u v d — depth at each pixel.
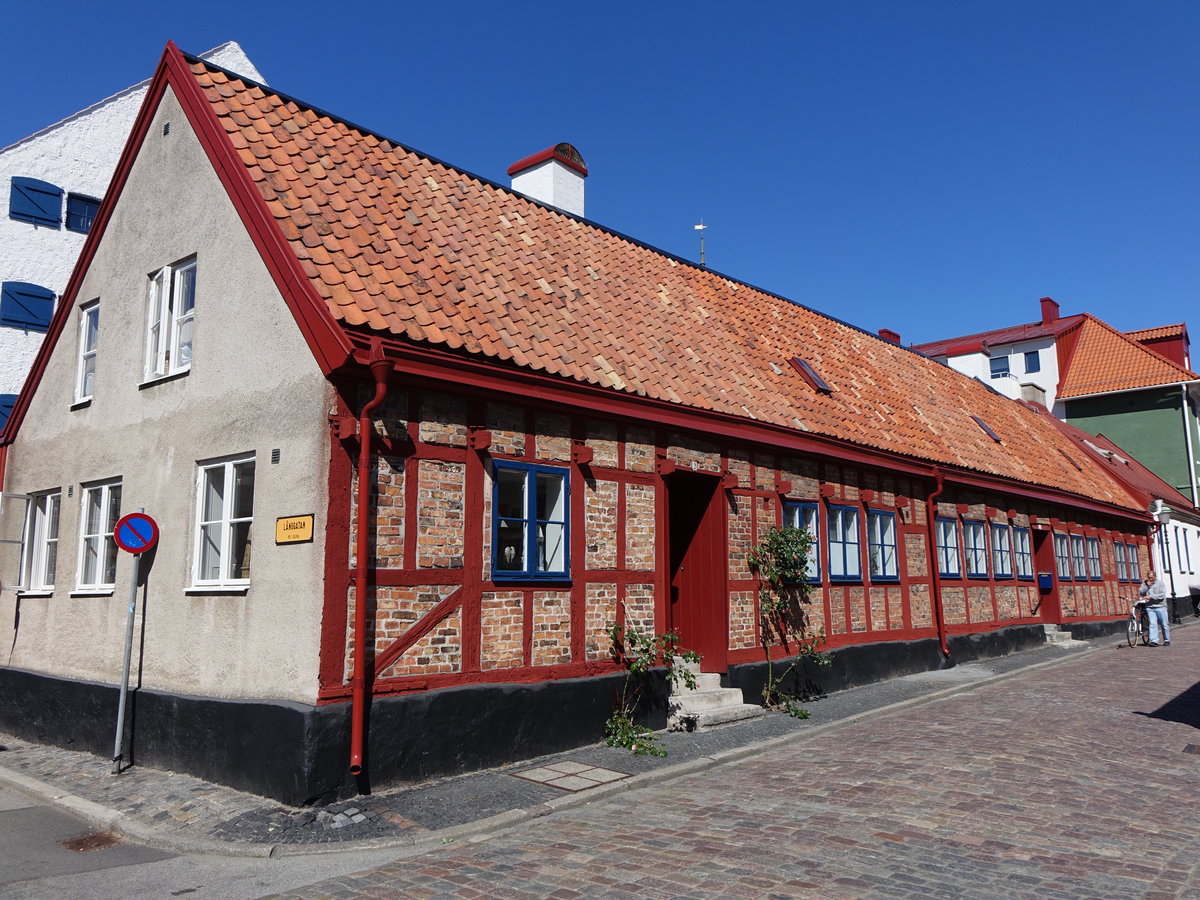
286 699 7.30
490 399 8.66
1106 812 6.78
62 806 7.57
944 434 17.39
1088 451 27.00
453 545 8.20
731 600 11.38
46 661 10.84
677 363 11.58
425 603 7.91
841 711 11.34
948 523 16.78
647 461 10.38
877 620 14.21
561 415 9.41
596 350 10.26
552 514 9.29
